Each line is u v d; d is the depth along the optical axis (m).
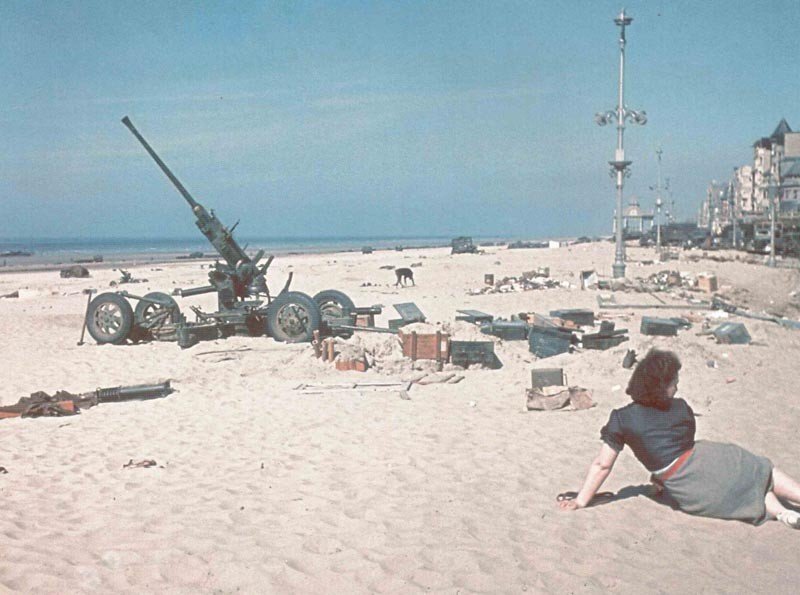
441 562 5.30
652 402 6.07
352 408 10.48
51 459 8.48
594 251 63.66
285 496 6.86
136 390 11.68
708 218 128.25
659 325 15.09
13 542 5.71
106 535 5.92
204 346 16.06
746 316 19.53
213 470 7.85
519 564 5.25
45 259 83.25
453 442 8.61
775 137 121.88
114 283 37.47
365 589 4.92
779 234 65.19
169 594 4.85
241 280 17.59
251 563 5.30
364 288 32.50
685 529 5.80
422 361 13.14
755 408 9.68
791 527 5.76
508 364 13.60
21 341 18.20
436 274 39.31
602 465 6.28
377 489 6.98
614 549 5.48
